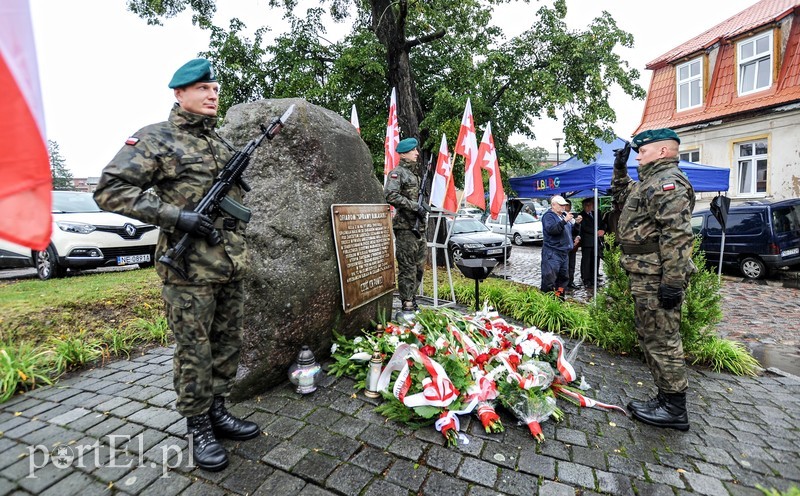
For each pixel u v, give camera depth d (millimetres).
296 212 3053
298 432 2496
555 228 6254
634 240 2734
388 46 9094
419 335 3256
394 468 2188
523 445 2443
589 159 9117
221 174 2193
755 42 13094
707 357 3961
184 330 2121
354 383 3133
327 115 3486
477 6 8633
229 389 2447
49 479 2082
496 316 3984
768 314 6344
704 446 2498
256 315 2871
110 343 4004
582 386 3221
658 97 16250
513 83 10031
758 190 13320
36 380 3223
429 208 5211
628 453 2404
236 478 2096
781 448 2494
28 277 7809
